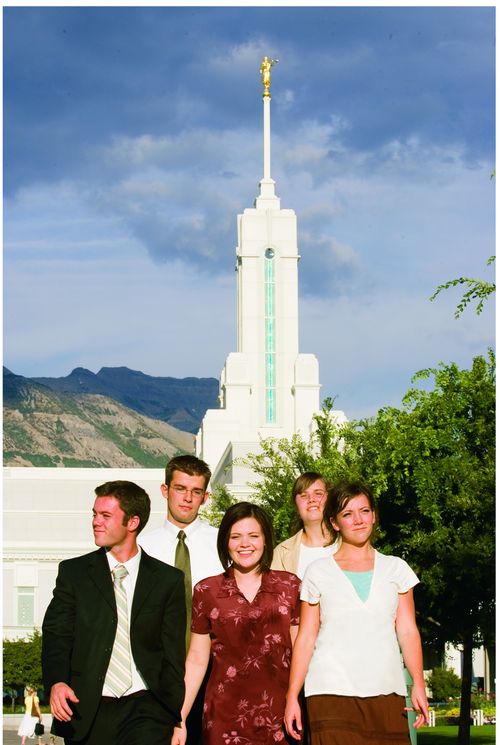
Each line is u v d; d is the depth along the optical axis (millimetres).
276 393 103938
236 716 8852
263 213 106562
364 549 9133
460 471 25672
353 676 8727
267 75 110750
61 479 88688
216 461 99938
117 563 9008
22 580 83688
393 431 26125
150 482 89250
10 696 71438
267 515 9211
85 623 8758
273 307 105500
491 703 55531
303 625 8953
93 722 8617
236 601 9016
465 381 26562
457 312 15438
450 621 27016
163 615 8938
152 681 8758
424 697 8898
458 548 24797
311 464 30547
